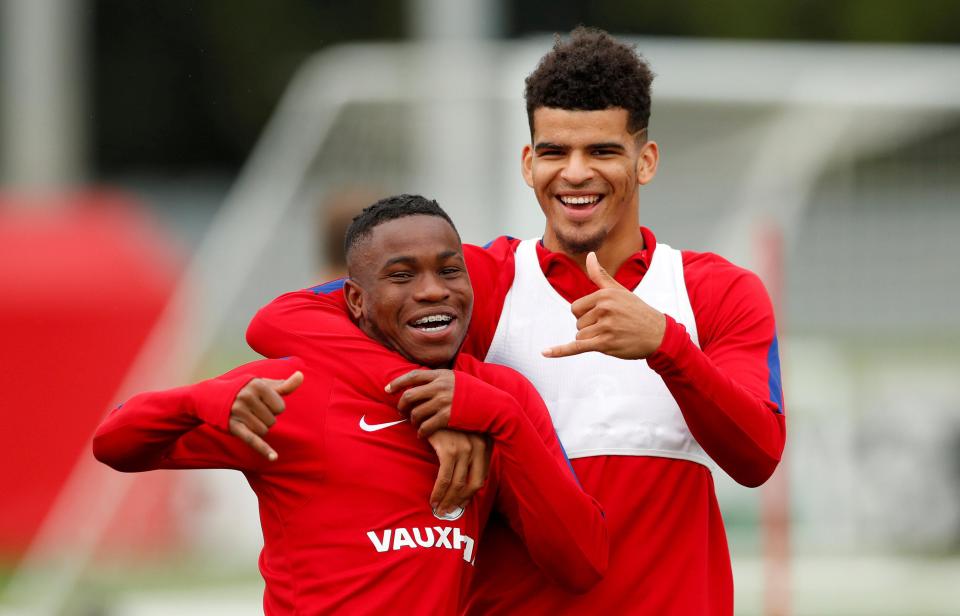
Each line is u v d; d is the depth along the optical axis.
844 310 37.59
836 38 73.56
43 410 38.84
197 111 82.38
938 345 37.12
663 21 73.44
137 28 81.62
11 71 59.59
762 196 34.47
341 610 13.02
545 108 13.95
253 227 34.69
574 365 14.22
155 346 34.38
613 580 13.84
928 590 33.25
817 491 34.97
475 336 14.46
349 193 26.08
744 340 14.04
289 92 80.88
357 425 13.32
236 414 12.72
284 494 13.30
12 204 54.34
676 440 14.04
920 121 36.25
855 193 37.53
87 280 39.66
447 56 36.25
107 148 81.69
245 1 81.69
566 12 69.25
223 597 31.81
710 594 14.09
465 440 13.03
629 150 13.99
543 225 31.66
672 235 34.56
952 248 37.31
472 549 13.47
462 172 32.94
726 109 34.97
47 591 33.25
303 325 13.79
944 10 72.50
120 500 33.25
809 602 32.62
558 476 13.04
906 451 35.47
